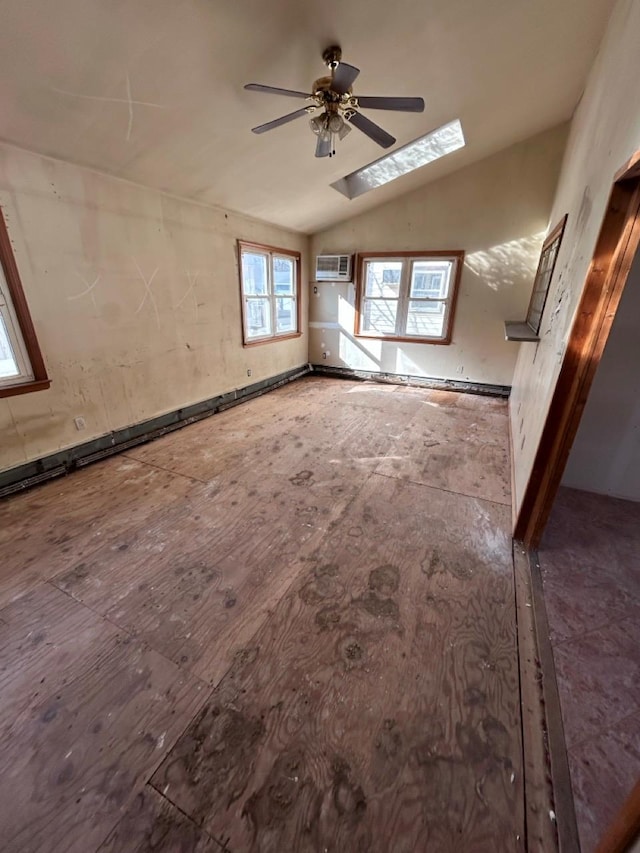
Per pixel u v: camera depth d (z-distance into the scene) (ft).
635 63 5.06
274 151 10.49
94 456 10.48
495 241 15.53
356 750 4.01
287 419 14.15
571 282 7.06
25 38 5.45
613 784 3.74
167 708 4.41
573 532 7.75
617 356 8.25
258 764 3.89
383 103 7.06
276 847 3.31
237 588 6.17
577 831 3.39
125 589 6.12
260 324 17.10
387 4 6.48
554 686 4.69
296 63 7.43
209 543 7.25
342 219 18.01
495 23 7.38
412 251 17.11
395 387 18.75
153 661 4.96
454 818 3.50
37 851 3.26
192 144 9.26
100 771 3.82
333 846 3.32
